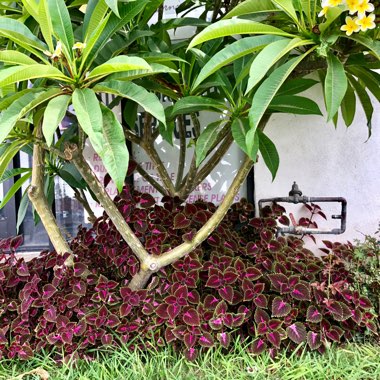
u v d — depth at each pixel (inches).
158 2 66.7
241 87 61.5
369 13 52.3
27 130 62.1
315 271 76.2
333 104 46.3
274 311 68.0
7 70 43.7
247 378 60.8
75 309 70.3
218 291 70.4
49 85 59.4
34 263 79.6
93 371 62.2
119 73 53.7
